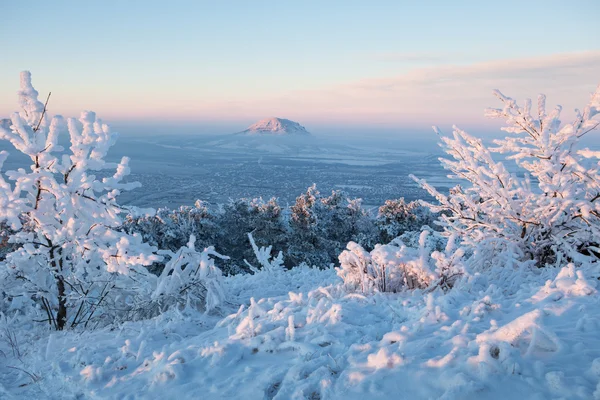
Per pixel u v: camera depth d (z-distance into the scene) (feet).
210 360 11.27
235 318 15.01
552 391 7.16
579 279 12.25
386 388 8.16
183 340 14.64
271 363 10.65
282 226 101.30
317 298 16.44
